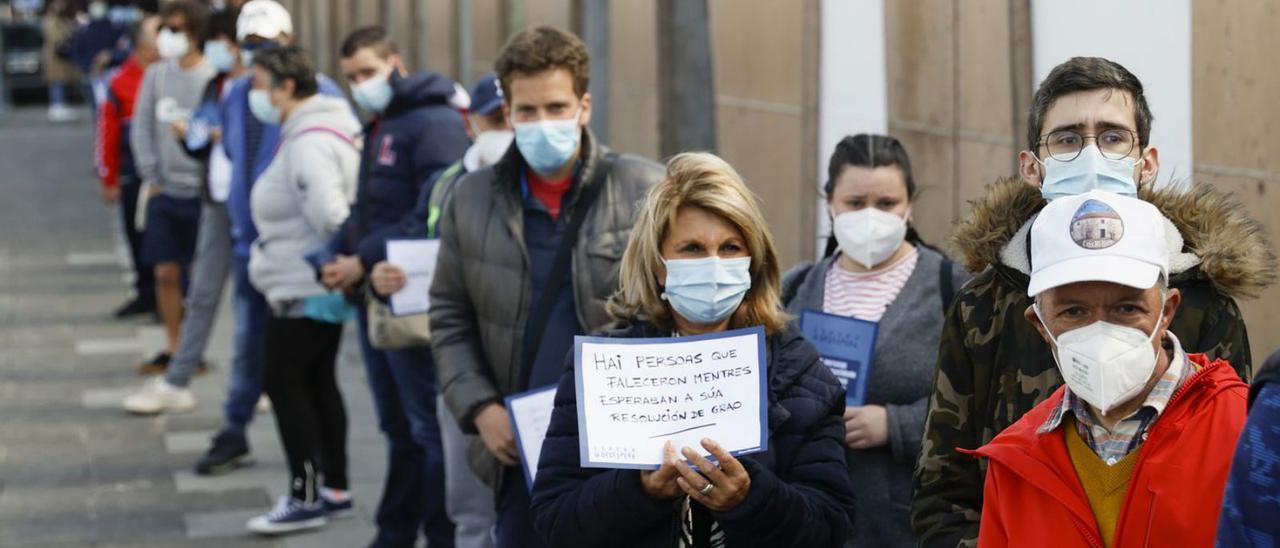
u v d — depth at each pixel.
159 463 9.62
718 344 3.66
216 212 10.67
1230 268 3.26
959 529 3.54
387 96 7.26
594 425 3.64
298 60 7.82
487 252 5.29
